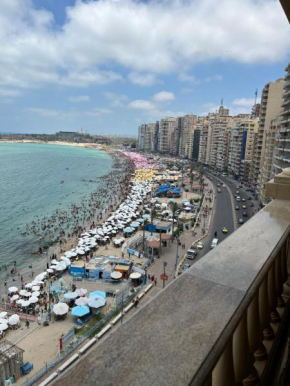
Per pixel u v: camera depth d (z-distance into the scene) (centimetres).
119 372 165
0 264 5172
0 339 3072
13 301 3912
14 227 7088
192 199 9081
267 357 325
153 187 11431
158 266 4622
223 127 16512
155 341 188
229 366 229
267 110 10075
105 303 3569
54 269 4638
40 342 3020
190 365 172
